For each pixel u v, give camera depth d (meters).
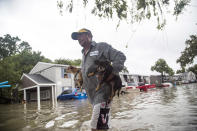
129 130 3.48
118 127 3.77
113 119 4.76
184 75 61.50
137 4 2.86
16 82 22.92
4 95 22.86
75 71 3.12
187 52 23.16
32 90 25.75
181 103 7.09
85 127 4.02
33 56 42.34
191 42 22.73
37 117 6.23
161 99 9.72
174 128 3.39
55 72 22.03
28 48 46.25
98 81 2.48
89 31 2.69
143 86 23.97
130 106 7.55
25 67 34.47
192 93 12.18
